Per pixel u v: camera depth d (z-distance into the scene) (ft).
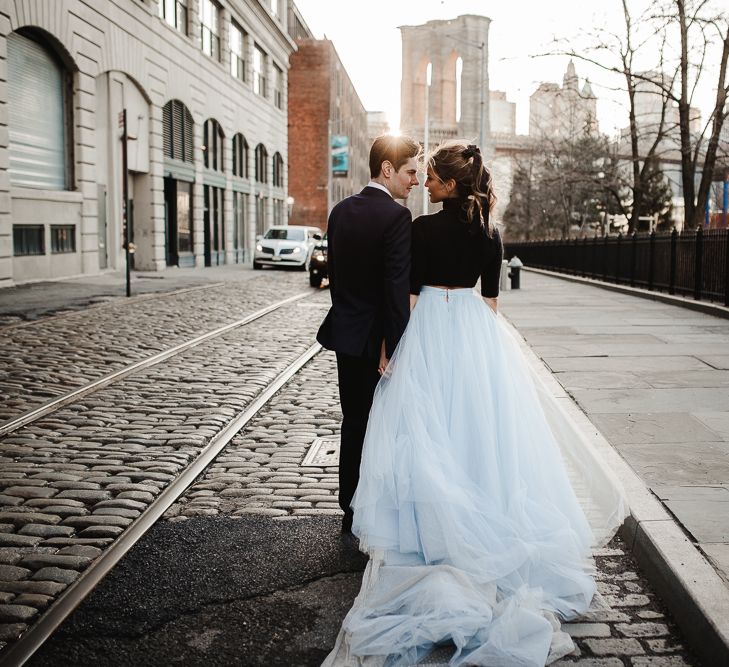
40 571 10.97
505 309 46.65
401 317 10.62
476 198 10.84
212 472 15.76
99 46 70.18
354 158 270.26
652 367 25.48
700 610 8.84
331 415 20.61
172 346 31.94
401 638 8.86
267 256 96.07
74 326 36.70
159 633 9.39
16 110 59.36
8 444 17.29
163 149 89.71
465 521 9.70
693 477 13.87
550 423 11.80
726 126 75.20
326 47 200.44
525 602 9.20
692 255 49.29
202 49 102.32
